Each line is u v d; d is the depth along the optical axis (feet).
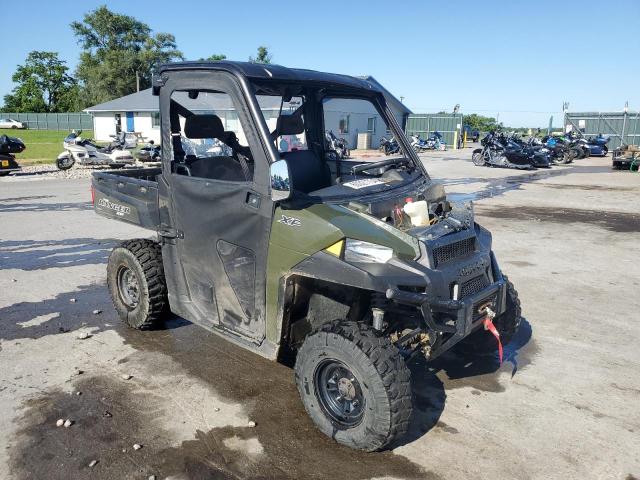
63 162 65.05
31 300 19.29
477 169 72.08
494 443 11.04
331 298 11.74
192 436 11.14
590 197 45.37
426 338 11.62
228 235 12.23
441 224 11.60
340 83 14.03
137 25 226.99
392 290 9.75
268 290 11.48
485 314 11.71
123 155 67.15
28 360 14.60
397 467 10.21
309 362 10.64
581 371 14.23
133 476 9.89
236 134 12.59
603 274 22.84
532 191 49.29
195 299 13.80
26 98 267.39
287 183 10.49
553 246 27.78
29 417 11.79
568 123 121.60
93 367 14.21
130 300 16.63
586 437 11.28
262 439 11.05
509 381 13.67
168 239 14.03
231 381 13.48
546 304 19.21
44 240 28.40
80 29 222.28
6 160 59.57
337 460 10.39
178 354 14.98
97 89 207.82
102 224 32.55
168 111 13.32
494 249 27.12
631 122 114.62
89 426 11.46
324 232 10.49
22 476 9.87
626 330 16.93
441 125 138.41
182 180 13.14
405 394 9.74
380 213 11.74
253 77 11.88
